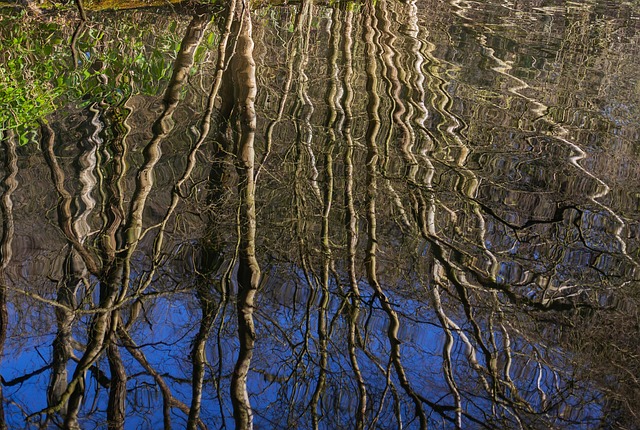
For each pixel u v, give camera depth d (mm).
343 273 5234
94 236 5320
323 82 8766
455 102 8383
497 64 9906
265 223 5715
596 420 4062
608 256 5652
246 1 9992
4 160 6211
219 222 5660
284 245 5473
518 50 10680
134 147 6680
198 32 9805
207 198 5984
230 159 6633
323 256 5398
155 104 7688
